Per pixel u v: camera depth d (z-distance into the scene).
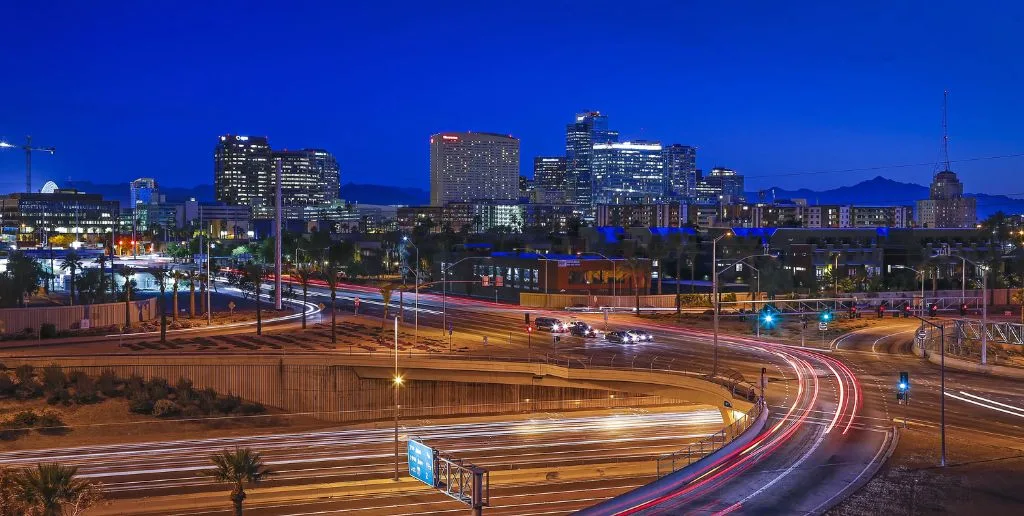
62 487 38.88
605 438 68.75
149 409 74.38
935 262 163.25
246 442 68.44
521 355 82.25
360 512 50.47
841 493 39.94
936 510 37.72
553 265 137.25
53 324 101.31
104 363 79.88
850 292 141.00
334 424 76.94
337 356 80.75
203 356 80.88
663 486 41.47
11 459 61.75
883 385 65.69
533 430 72.12
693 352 83.31
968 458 45.44
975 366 72.56
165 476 57.94
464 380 78.88
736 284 148.50
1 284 114.56
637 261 134.00
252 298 152.50
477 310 125.62
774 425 52.91
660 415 78.00
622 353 82.62
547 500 51.75
